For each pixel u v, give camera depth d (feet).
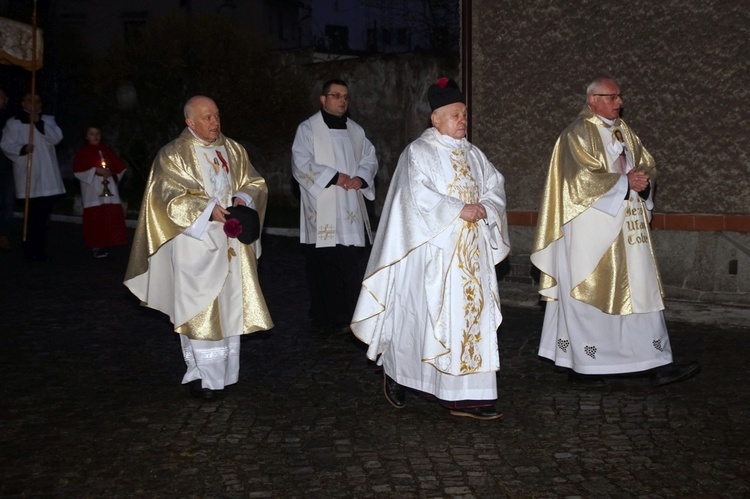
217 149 19.30
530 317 26.78
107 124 62.59
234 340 19.66
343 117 25.84
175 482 14.61
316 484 14.46
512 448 16.02
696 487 14.14
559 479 14.55
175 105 58.65
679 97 27.25
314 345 23.95
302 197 25.76
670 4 27.07
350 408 18.49
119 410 18.45
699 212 27.30
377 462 15.40
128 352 23.35
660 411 17.89
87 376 21.08
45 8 58.34
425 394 17.90
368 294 18.03
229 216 18.40
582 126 19.76
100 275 34.81
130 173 63.05
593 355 19.51
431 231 17.10
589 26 28.86
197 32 56.75
